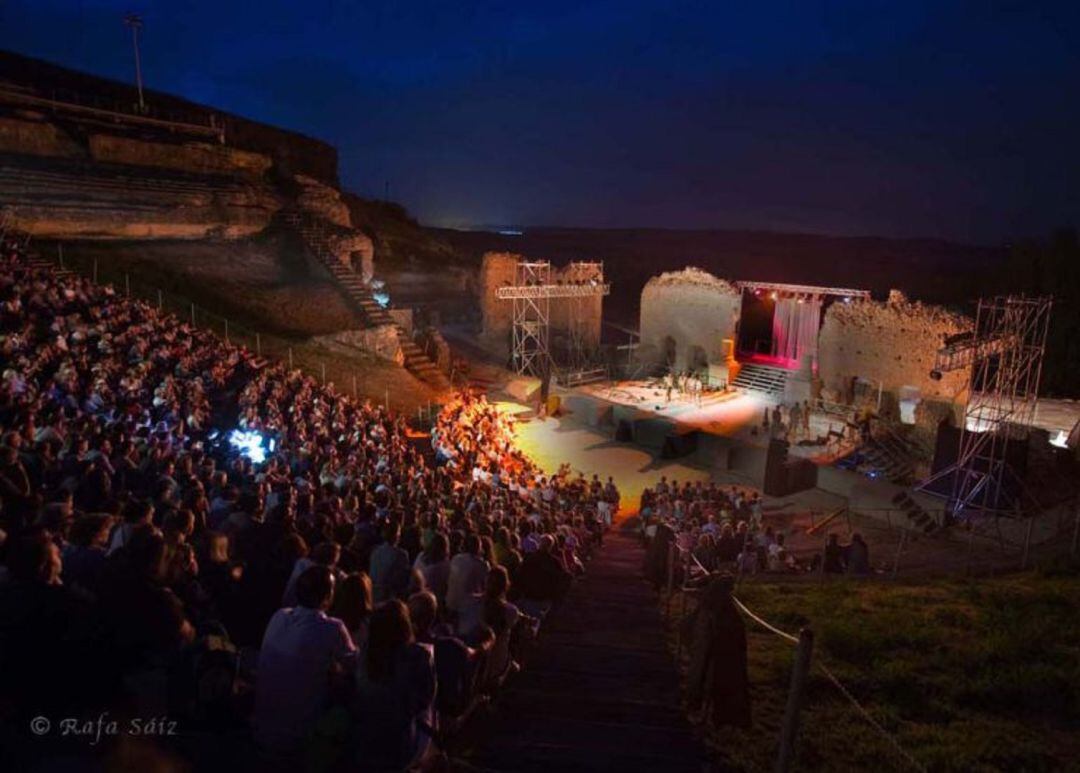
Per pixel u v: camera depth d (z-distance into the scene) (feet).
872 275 336.70
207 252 115.65
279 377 77.20
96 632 16.06
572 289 144.25
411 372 117.08
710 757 24.16
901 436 108.58
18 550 16.10
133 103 147.84
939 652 36.96
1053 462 93.50
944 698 31.86
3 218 87.76
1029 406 112.78
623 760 22.66
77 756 10.36
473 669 20.27
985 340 93.50
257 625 22.29
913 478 98.63
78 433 39.78
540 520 52.34
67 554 20.48
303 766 16.03
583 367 147.64
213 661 17.47
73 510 26.63
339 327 111.24
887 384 114.42
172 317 81.05
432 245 212.64
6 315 59.57
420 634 19.10
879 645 37.37
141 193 109.81
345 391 95.45
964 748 27.53
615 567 58.18
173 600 17.46
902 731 28.73
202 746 16.72
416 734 17.08
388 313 122.21
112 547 23.44
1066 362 168.45
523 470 86.12
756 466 106.22
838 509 93.25
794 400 128.57
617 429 119.55
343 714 15.92
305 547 23.53
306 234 129.70
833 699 31.24
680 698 28.45
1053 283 191.83
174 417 53.67
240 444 55.62
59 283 71.31
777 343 143.54
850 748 26.91
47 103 116.57
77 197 100.12
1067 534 69.72
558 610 39.86
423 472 59.88
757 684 32.35
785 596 47.62
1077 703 31.53
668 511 73.41
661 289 148.46
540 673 29.86
